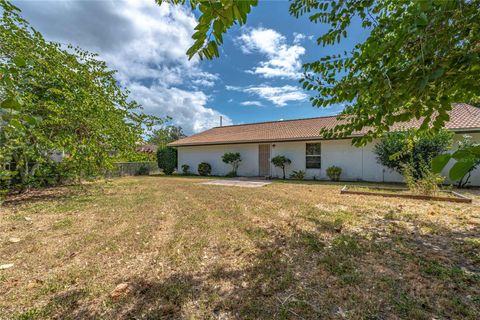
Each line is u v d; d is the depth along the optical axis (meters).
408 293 1.95
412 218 4.02
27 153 5.75
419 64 1.39
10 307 1.86
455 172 0.73
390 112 1.82
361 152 10.66
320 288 2.06
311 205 5.21
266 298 1.95
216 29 0.98
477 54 1.27
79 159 6.77
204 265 2.52
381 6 2.27
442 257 2.54
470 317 1.66
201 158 16.19
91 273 2.37
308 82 2.55
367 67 2.04
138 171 16.53
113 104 7.74
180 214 4.61
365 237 3.19
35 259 2.69
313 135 11.49
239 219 4.18
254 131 15.34
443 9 1.17
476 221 3.80
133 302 1.92
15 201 6.16
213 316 1.76
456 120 8.65
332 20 2.46
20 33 4.65
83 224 3.99
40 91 6.08
